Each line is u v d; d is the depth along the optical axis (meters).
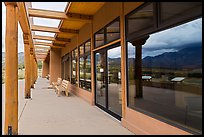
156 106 4.06
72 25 10.28
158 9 3.92
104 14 7.05
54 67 19.61
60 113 6.87
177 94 3.49
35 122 5.67
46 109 7.57
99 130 4.91
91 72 8.65
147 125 4.27
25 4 6.75
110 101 6.73
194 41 3.09
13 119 4.44
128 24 5.20
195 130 3.05
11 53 4.49
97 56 8.20
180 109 3.41
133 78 5.01
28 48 10.62
